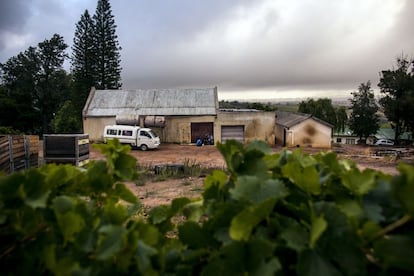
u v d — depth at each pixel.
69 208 1.07
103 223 1.16
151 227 1.09
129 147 1.35
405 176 0.75
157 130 33.41
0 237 1.01
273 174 1.17
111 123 33.47
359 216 0.94
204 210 1.27
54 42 61.34
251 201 1.01
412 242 0.74
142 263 0.92
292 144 31.77
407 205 0.74
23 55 60.94
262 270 0.84
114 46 53.50
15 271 0.96
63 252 0.98
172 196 11.36
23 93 57.62
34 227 1.03
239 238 0.92
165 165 17.36
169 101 35.25
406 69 48.38
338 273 0.82
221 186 1.21
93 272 0.91
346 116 69.56
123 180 1.36
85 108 33.97
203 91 36.44
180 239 1.11
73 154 15.55
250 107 63.31
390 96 48.88
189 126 33.16
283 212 1.02
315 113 70.44
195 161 21.14
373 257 0.85
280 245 0.91
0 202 1.00
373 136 62.72
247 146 1.22
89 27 52.22
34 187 1.03
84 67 52.34
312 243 0.81
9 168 12.38
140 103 35.19
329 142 31.81
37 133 61.19
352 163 1.26
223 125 33.06
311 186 1.03
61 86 63.16
